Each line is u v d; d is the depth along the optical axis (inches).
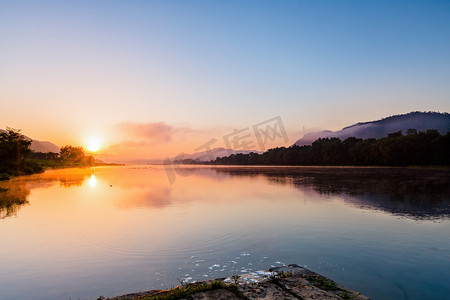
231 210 667.4
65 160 6284.5
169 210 673.6
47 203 807.1
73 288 266.1
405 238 424.8
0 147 2282.2
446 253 356.2
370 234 447.2
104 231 478.0
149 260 336.8
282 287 199.5
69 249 383.9
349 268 307.4
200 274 293.6
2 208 728.3
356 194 936.9
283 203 762.8
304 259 335.6
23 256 356.8
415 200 799.7
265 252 362.9
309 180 1540.4
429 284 266.2
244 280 228.1
